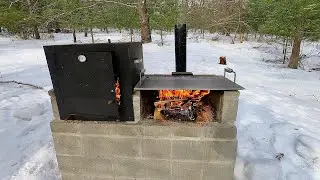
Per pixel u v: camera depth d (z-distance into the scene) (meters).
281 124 3.67
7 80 6.79
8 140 3.55
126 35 21.67
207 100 2.67
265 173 2.66
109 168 2.50
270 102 5.00
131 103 2.29
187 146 2.32
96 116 2.34
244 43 20.36
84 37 22.02
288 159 2.87
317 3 9.78
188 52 13.20
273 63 12.48
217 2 22.05
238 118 3.94
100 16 15.79
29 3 16.39
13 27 17.44
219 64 9.73
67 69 2.18
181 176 2.44
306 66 12.51
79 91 2.25
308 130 3.51
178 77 2.79
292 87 7.23
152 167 2.45
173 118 2.45
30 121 4.16
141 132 2.33
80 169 2.54
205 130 2.25
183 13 13.98
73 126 2.38
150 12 16.27
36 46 15.12
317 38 11.05
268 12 14.76
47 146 3.36
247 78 8.02
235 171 2.78
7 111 4.53
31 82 6.55
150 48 13.98
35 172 2.88
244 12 21.45
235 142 2.26
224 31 25.73
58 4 13.75
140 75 2.34
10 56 11.08
